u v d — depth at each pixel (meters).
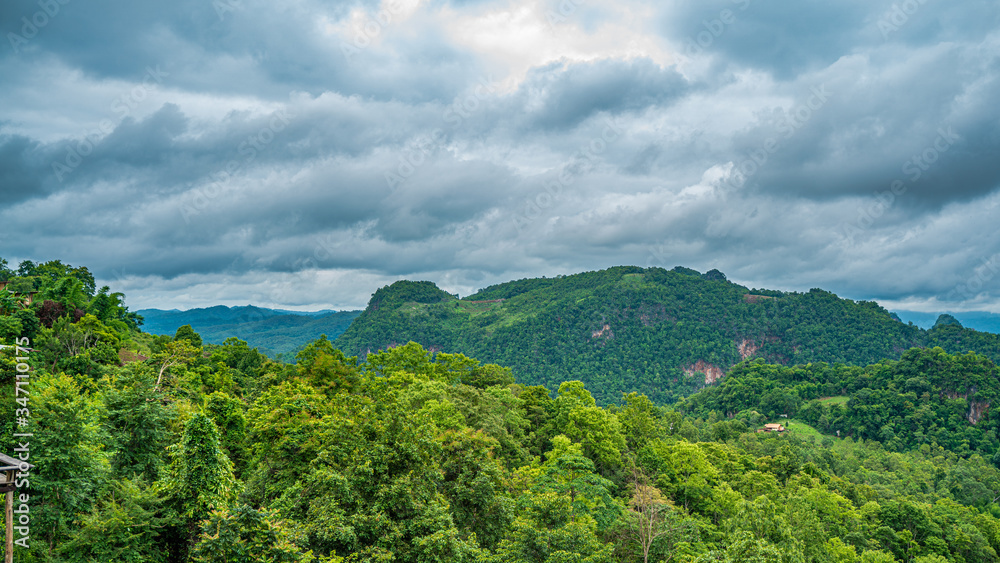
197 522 28.95
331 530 27.44
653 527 52.94
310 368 69.06
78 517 28.17
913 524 101.81
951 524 105.31
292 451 36.75
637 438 98.31
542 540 34.12
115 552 27.05
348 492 29.94
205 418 30.12
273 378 70.50
